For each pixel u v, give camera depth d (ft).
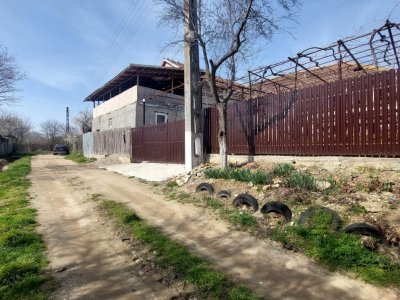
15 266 13.61
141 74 71.26
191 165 36.86
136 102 66.33
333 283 12.14
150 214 22.79
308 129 27.73
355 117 24.35
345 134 24.95
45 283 12.50
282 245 15.83
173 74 72.38
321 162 26.50
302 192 21.24
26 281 12.42
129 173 46.09
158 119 69.97
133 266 14.11
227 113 36.17
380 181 21.16
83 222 21.38
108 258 15.07
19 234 18.12
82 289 12.07
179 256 14.74
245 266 13.80
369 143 23.47
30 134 217.15
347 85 24.94
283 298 11.15
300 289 11.76
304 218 17.44
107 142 74.49
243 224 18.95
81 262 14.61
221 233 18.13
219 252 15.44
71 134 179.83
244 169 28.12
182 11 31.78
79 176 46.24
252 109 33.19
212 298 11.23
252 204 20.79
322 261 13.83
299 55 32.04
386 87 22.59
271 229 17.58
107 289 12.06
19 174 48.19
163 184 34.19
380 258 13.35
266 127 31.68
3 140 118.21
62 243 17.16
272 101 31.14
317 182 22.47
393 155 22.16
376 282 12.01
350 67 41.06
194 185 29.48
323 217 17.02
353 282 12.16
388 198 18.74
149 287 12.18
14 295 11.54
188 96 36.68
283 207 18.63
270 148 31.19
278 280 12.48
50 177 45.73
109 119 81.61
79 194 31.42
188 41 32.12
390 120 22.33
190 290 11.82
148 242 16.80
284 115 29.91
